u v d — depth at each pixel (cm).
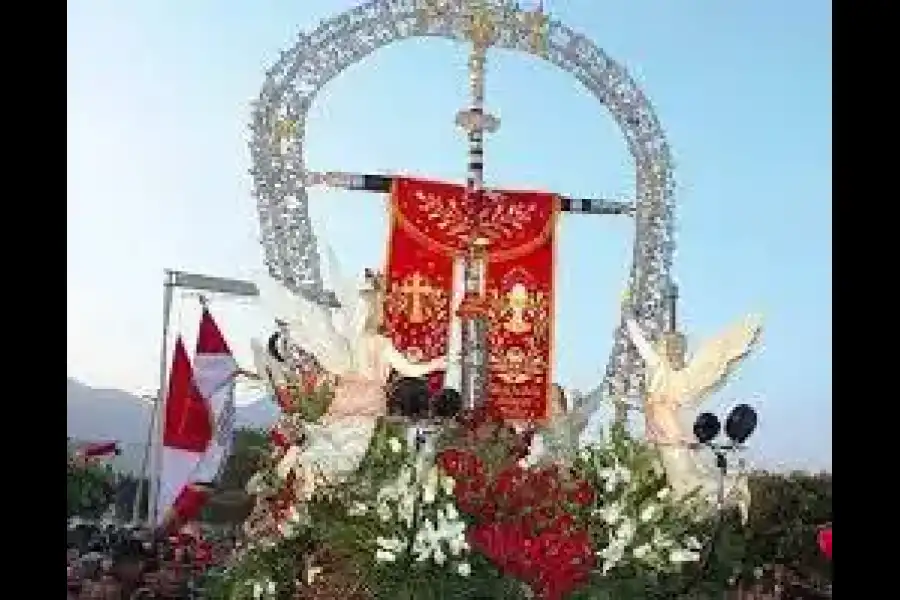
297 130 1817
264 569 1223
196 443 1980
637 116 1955
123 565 1720
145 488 2686
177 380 1988
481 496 1066
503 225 1953
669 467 1399
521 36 1903
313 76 1830
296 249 1802
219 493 1973
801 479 2033
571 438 1834
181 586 1644
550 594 1009
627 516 1086
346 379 1388
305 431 1377
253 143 1803
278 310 1400
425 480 1070
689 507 1212
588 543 1048
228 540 1744
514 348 1936
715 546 1167
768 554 1529
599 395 1906
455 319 1909
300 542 1209
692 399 1463
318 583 1109
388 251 1897
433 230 1914
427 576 1030
